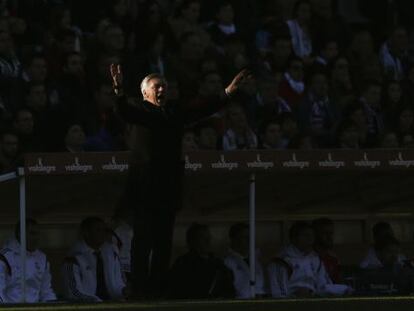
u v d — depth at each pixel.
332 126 61.41
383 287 49.62
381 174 50.25
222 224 53.88
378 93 62.91
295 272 50.47
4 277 46.62
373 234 54.06
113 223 50.84
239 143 56.75
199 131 54.97
